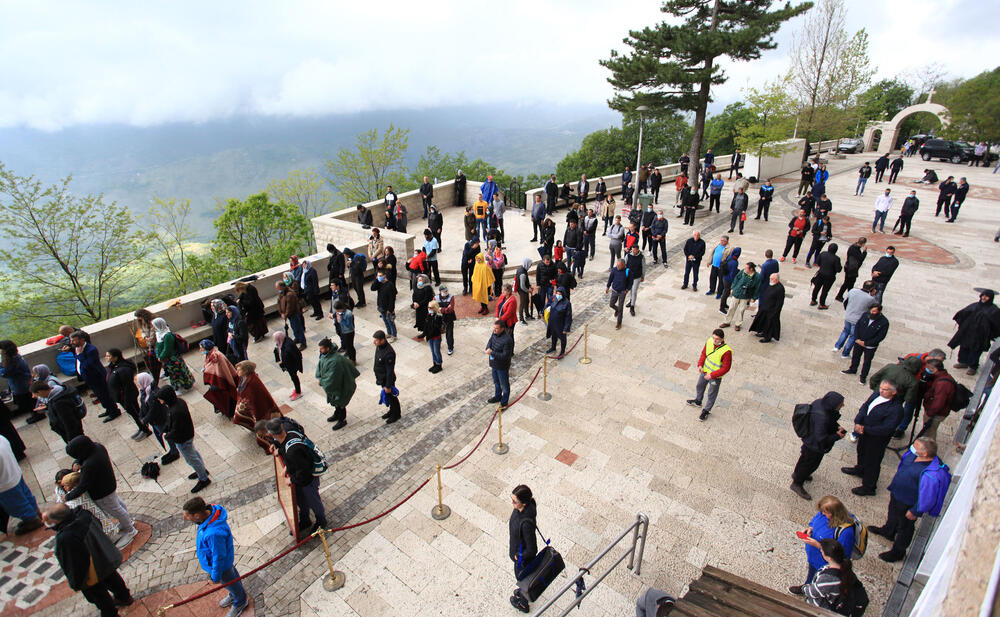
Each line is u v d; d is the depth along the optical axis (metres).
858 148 40.66
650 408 9.89
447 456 8.80
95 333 11.19
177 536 7.45
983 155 32.75
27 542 7.41
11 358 9.51
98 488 6.86
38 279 22.09
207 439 9.46
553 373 11.19
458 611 6.22
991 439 1.58
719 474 8.20
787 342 12.15
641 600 5.21
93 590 5.93
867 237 19.19
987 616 1.11
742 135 27.17
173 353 10.09
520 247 18.75
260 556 7.07
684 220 21.55
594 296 14.99
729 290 13.28
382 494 8.06
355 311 14.54
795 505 7.58
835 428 7.17
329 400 9.33
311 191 36.41
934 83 56.41
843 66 24.53
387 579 6.66
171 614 6.33
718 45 18.92
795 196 25.59
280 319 14.13
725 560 6.74
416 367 11.69
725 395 10.23
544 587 5.64
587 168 63.22
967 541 1.36
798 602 4.39
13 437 8.89
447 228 21.17
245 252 29.02
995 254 17.06
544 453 8.76
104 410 10.32
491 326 13.56
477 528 7.37
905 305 13.76
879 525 7.14
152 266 26.05
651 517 7.43
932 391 7.77
